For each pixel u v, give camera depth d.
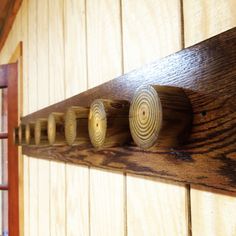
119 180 0.57
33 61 1.26
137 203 0.51
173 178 0.38
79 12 0.77
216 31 0.36
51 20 1.01
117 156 0.50
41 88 1.13
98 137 0.47
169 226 0.44
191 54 0.36
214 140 0.32
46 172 1.05
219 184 0.31
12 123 1.50
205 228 0.37
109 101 0.46
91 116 0.50
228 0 0.34
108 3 0.62
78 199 0.76
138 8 0.52
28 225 1.32
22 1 1.49
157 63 0.42
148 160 0.42
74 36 0.80
